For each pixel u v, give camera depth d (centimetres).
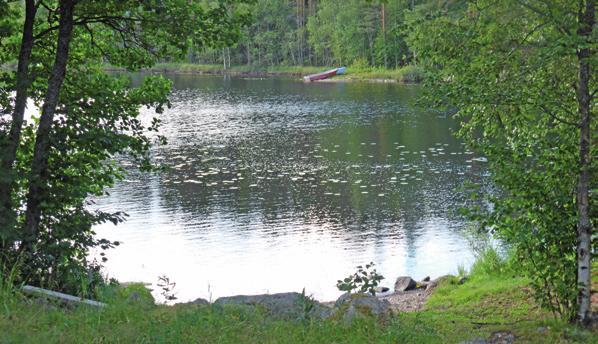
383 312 802
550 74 937
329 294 1741
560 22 878
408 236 2227
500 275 1445
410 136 4306
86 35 1338
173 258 2066
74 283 982
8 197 1050
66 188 1111
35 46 1280
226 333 670
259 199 2798
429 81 962
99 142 1145
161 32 1248
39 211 1096
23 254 957
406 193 2812
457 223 2344
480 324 1002
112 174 1291
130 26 1277
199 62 13175
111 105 1242
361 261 2000
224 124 5200
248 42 12306
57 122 1157
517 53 926
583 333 855
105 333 638
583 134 897
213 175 3294
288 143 4216
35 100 1288
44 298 746
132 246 2192
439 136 4256
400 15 9681
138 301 784
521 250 984
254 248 2152
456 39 957
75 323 662
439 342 758
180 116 5734
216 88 8794
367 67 10600
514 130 991
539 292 959
